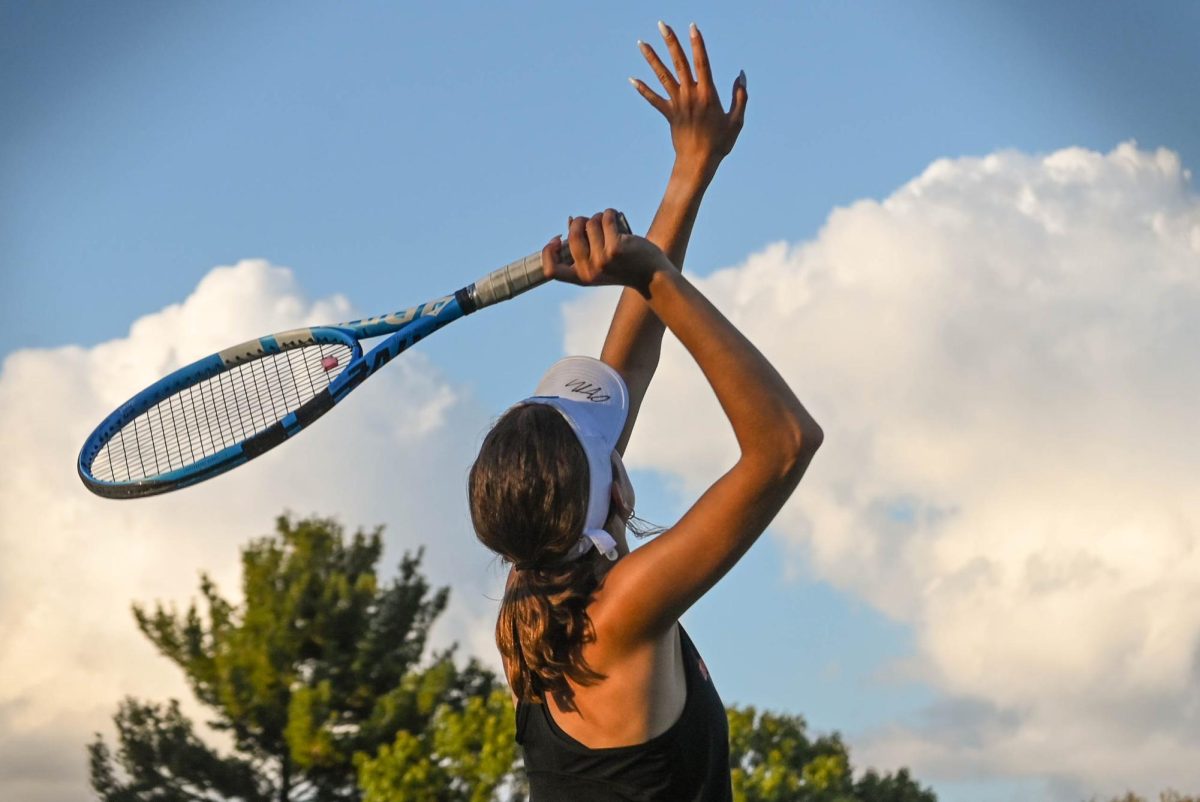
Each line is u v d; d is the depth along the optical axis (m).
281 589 32.94
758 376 2.37
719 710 2.68
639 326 3.18
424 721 31.89
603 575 2.60
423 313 3.76
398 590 33.41
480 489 2.60
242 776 31.95
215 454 3.71
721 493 2.41
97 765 32.31
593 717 2.58
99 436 4.01
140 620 32.50
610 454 2.67
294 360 4.05
